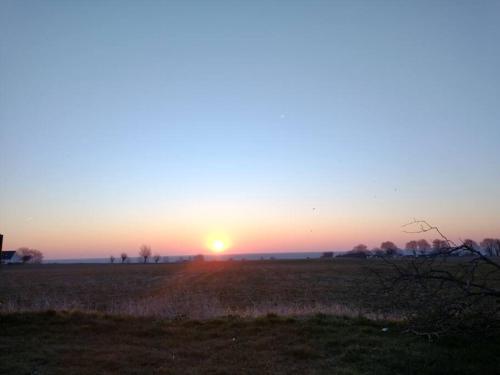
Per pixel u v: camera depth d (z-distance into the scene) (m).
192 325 12.75
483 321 9.98
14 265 144.88
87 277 70.94
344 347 10.12
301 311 15.20
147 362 9.17
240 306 25.02
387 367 8.66
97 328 12.30
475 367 8.41
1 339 11.11
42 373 8.43
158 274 77.25
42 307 16.88
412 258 10.84
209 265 113.75
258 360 9.31
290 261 123.19
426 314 10.45
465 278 10.38
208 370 8.63
